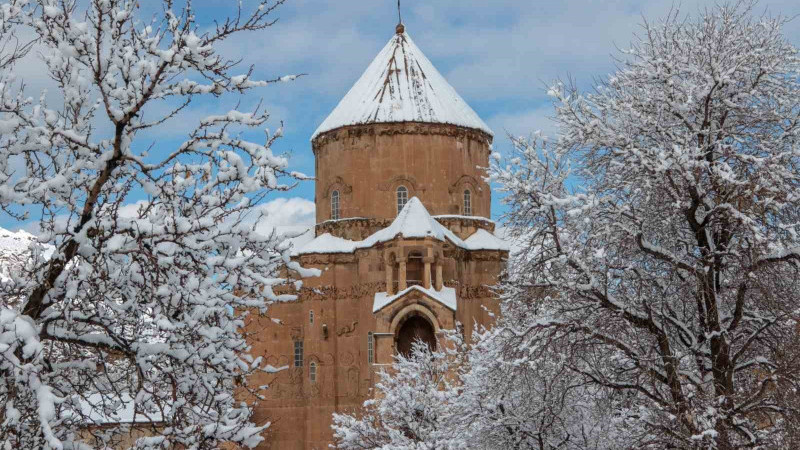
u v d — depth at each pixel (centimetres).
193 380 1545
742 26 2856
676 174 2538
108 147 1622
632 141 2633
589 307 2620
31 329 1362
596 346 2705
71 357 1664
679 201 2469
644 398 2700
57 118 1592
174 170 1627
